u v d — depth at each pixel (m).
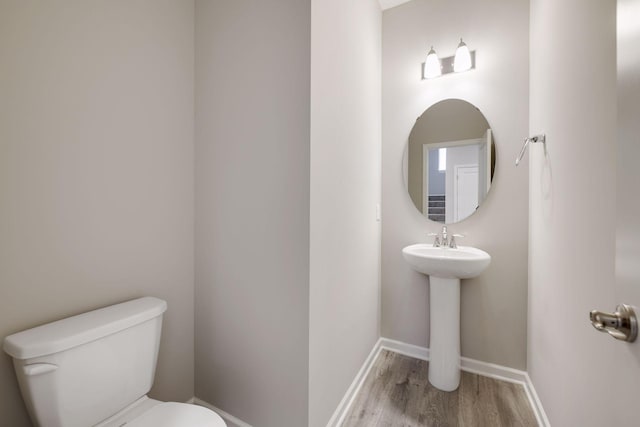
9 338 0.85
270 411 1.26
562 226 1.16
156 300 1.19
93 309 1.10
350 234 1.57
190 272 1.49
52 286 0.99
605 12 0.84
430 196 2.01
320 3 1.21
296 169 1.18
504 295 1.81
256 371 1.30
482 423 1.42
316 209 1.20
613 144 0.79
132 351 1.03
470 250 1.79
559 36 1.21
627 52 0.54
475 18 1.85
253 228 1.30
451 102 1.94
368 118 1.86
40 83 0.95
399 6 2.08
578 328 1.00
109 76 1.14
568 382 1.08
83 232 1.07
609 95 0.81
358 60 1.67
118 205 1.18
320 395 1.26
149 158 1.29
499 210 1.81
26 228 0.93
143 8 1.25
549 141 1.34
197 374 1.50
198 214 1.49
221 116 1.39
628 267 0.53
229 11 1.35
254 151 1.29
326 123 1.28
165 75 1.35
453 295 1.68
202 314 1.48
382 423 1.42
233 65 1.34
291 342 1.20
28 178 0.93
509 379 1.78
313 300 1.19
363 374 1.77
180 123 1.42
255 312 1.30
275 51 1.22
